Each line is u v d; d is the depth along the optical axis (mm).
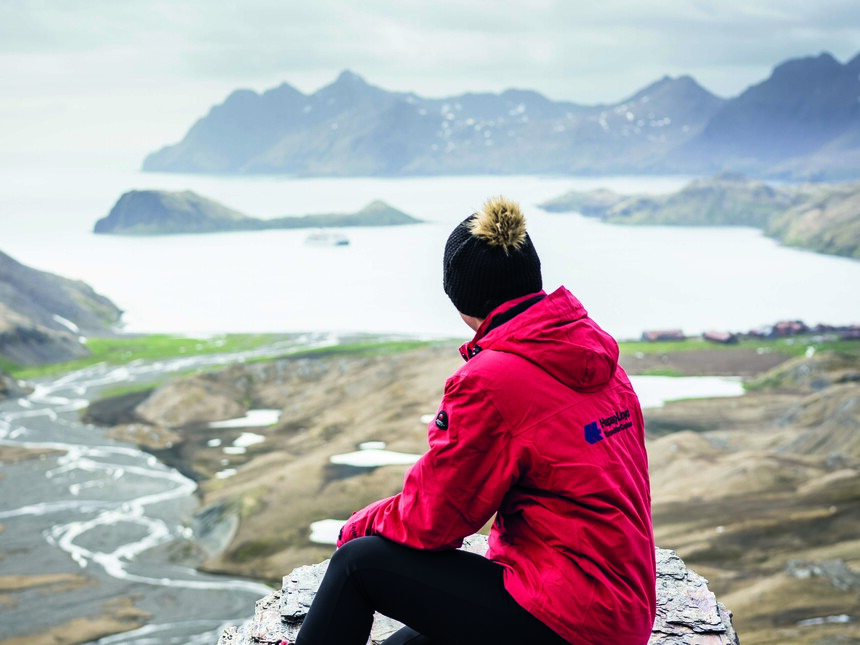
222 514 87688
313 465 97938
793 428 102312
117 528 87500
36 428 129250
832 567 56219
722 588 57031
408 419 114562
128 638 63344
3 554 81062
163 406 136625
